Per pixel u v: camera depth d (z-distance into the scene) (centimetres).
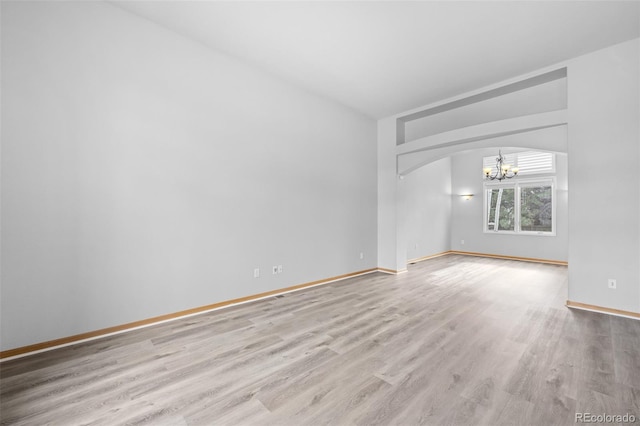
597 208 363
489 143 482
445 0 279
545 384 208
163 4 293
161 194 328
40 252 258
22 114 249
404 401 190
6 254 243
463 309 376
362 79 447
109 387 206
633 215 341
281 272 451
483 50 365
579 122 375
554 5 285
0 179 241
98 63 287
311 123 494
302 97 479
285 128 454
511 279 552
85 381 213
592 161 366
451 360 243
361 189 595
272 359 247
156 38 324
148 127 319
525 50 364
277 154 445
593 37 337
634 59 340
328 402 190
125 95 303
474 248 891
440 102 524
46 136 260
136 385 209
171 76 335
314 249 503
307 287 489
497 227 861
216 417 176
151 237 321
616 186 351
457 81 450
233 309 376
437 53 373
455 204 938
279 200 448
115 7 297
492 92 471
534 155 784
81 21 278
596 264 364
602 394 195
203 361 243
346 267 563
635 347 265
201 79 360
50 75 262
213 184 371
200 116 359
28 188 252
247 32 336
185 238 347
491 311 368
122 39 301
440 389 203
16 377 218
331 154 532
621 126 347
